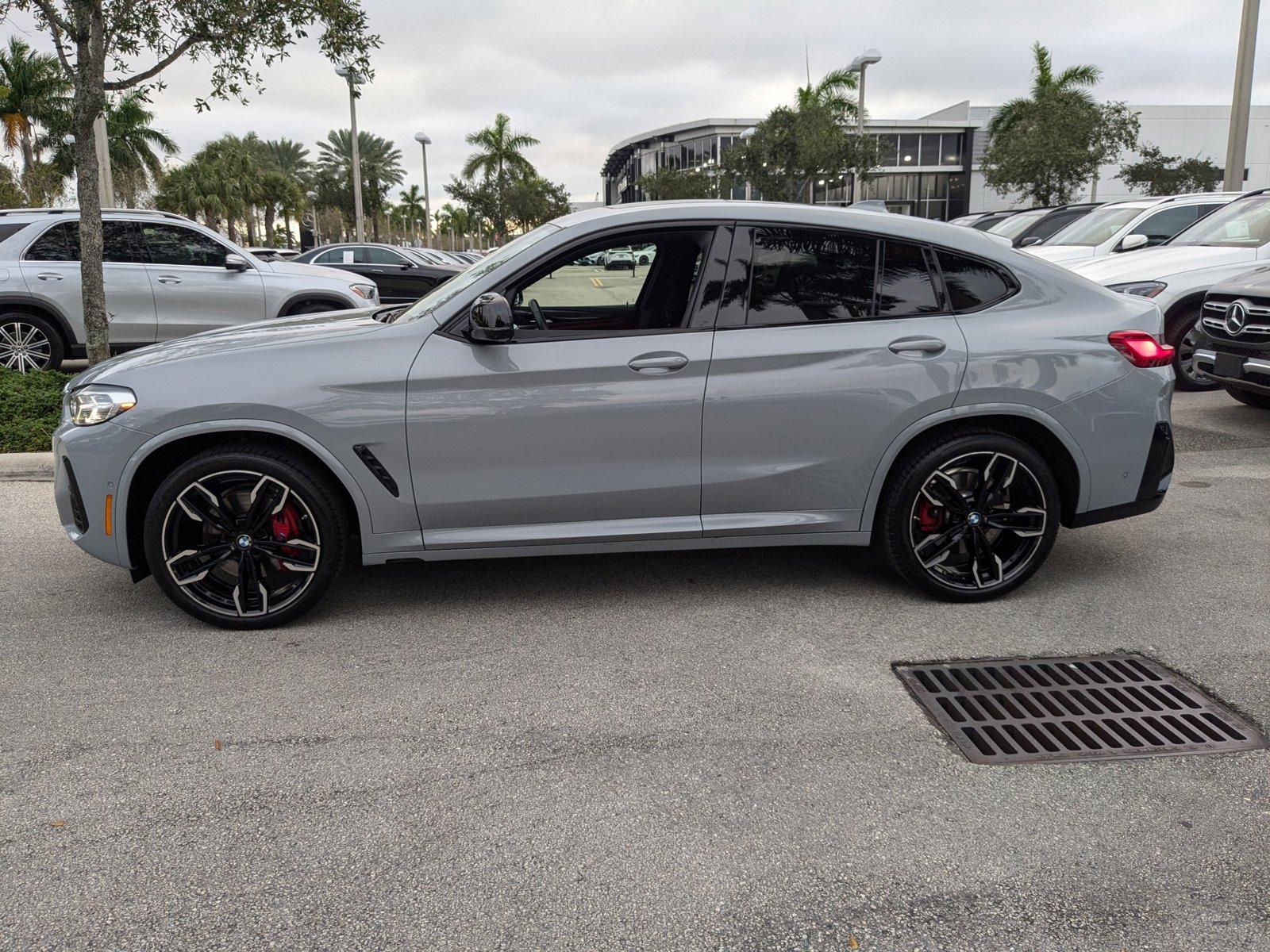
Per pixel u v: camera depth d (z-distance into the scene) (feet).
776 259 12.63
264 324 14.76
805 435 12.60
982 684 11.03
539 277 12.51
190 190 181.37
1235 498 18.25
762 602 13.53
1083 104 100.53
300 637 12.53
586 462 12.46
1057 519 13.19
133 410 12.00
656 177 189.06
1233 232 29.40
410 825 8.40
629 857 7.95
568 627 12.78
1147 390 13.04
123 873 7.77
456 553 12.66
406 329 12.46
